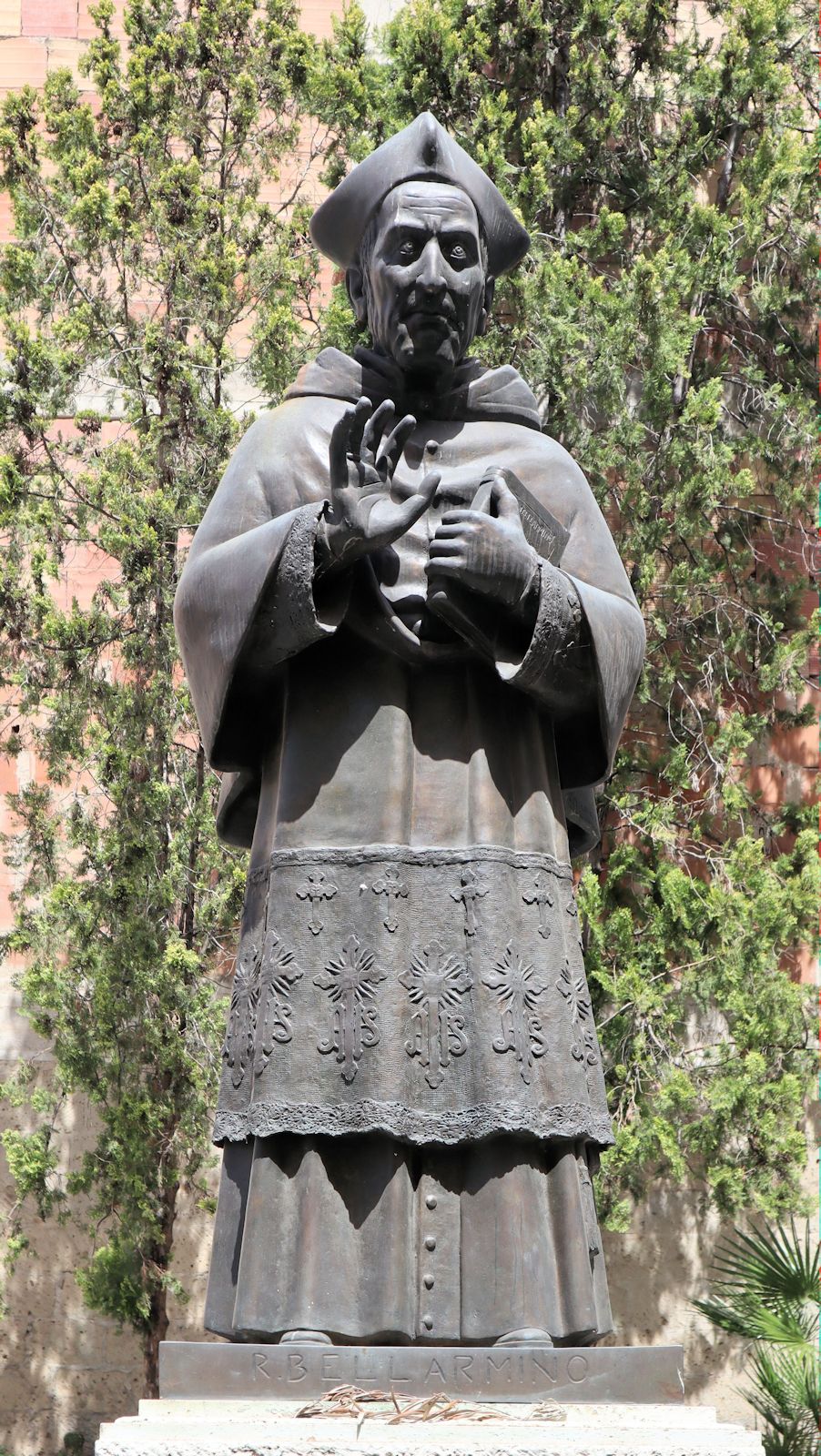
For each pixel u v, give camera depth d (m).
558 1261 4.86
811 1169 12.75
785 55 15.49
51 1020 12.60
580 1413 4.32
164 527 13.20
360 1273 4.71
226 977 13.20
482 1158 4.83
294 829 5.10
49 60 15.69
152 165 14.36
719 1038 13.73
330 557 5.01
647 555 13.60
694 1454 4.13
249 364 13.70
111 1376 12.80
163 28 14.76
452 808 5.13
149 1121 12.10
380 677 5.20
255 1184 4.82
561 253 13.70
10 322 13.49
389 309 5.60
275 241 14.36
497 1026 4.88
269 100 14.52
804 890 13.30
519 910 5.07
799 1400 10.55
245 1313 4.69
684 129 14.65
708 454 13.56
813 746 14.53
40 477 13.55
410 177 5.71
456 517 5.07
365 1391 4.38
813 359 14.80
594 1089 5.08
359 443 5.07
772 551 14.87
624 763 13.79
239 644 5.09
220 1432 4.18
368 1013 4.86
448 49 14.22
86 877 13.30
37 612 12.98
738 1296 11.10
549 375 13.37
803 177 14.55
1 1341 12.84
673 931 12.96
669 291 13.56
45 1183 12.33
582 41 14.78
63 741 12.97
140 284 14.81
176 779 13.09
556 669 5.14
